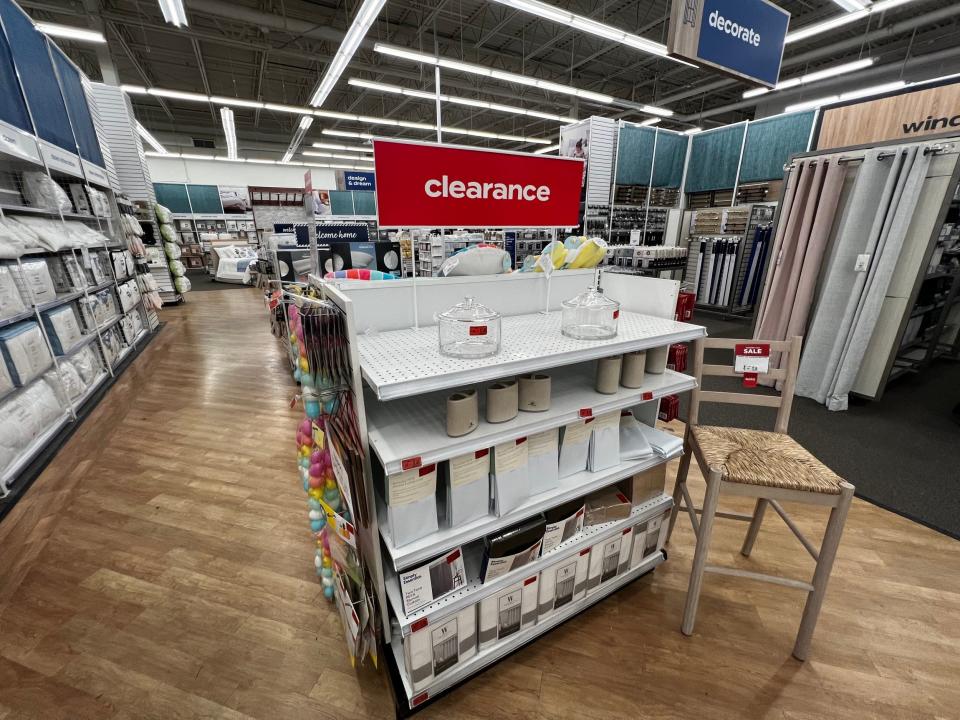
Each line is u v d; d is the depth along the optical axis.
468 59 10.12
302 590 1.75
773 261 3.78
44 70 3.61
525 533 1.31
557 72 10.90
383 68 9.73
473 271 1.66
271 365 4.83
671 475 2.55
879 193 3.12
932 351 4.36
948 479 2.55
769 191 6.51
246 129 16.33
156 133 15.27
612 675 1.39
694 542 2.03
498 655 1.39
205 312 7.95
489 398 1.21
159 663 1.44
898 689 1.36
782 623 1.60
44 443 2.78
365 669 1.42
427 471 1.12
